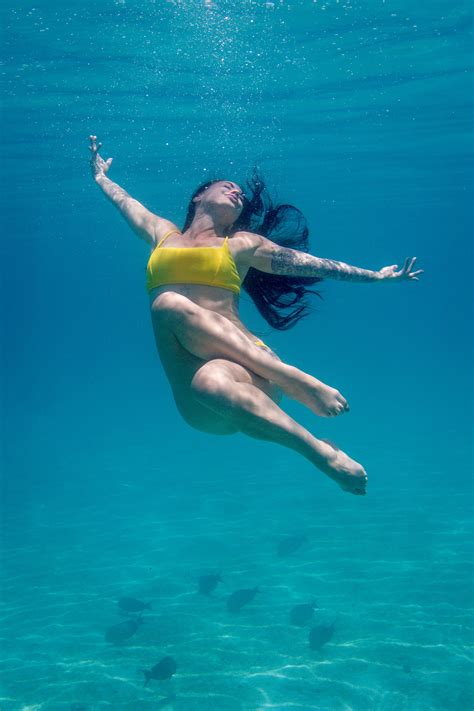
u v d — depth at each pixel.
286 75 16.30
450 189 34.25
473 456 22.58
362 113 19.70
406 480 18.70
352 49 15.00
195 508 16.86
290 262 3.84
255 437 3.20
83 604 10.74
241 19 13.16
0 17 12.61
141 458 27.09
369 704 7.24
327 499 16.70
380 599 10.01
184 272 3.59
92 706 7.52
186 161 24.17
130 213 4.36
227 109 18.56
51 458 28.67
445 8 13.16
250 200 4.41
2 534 15.52
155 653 8.77
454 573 10.88
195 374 3.26
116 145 21.50
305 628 9.20
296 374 3.46
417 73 16.67
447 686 7.51
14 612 10.58
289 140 22.19
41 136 20.05
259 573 11.49
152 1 12.19
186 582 11.38
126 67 15.27
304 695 7.49
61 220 34.91
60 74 15.47
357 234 54.66
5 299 103.31
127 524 15.77
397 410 41.84
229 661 8.40
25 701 7.72
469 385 67.06
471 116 20.61
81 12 12.52
